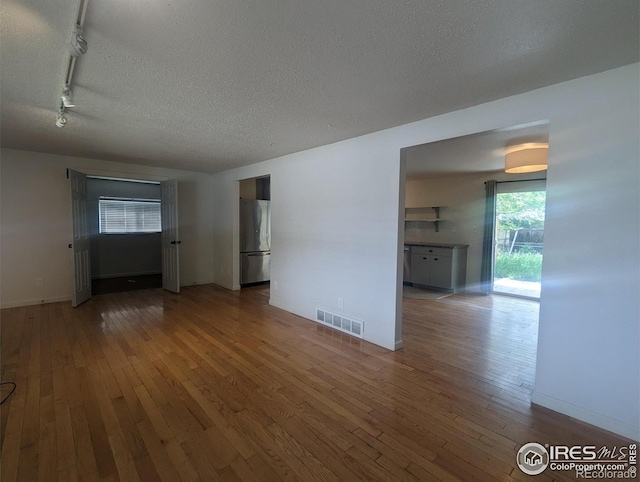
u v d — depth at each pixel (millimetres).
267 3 1338
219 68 1940
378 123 2979
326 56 1788
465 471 1638
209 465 1661
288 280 4535
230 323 3980
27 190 4527
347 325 3633
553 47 1673
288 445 1816
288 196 4477
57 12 1413
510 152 4027
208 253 6531
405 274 6578
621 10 1362
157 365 2787
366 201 3385
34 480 1543
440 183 6516
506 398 2316
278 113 2723
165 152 4383
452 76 2018
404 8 1370
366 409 2170
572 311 2080
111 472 1602
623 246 1891
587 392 2033
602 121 1938
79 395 2293
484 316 4379
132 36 1595
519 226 5691
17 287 4539
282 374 2652
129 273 7395
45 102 2508
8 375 2576
